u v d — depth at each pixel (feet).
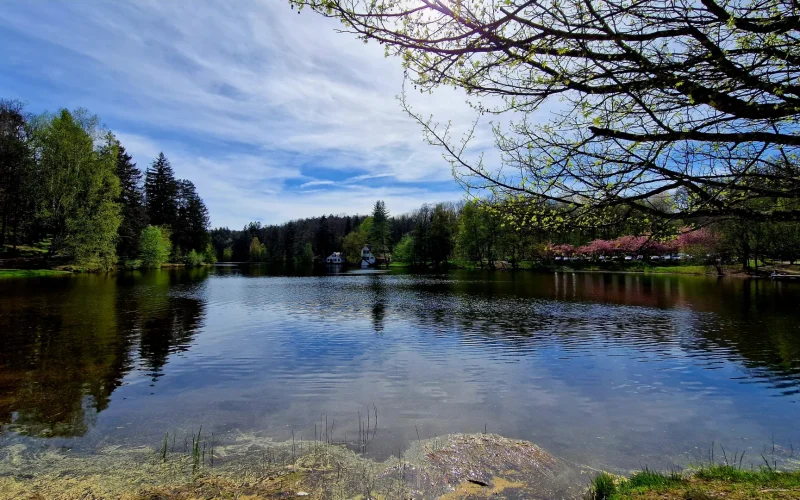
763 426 22.43
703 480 15.39
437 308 67.46
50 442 20.06
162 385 28.66
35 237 140.15
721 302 71.77
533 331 48.19
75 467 17.67
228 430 21.49
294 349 39.19
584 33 9.71
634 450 19.56
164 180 226.58
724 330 48.14
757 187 10.84
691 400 26.21
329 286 112.98
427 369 32.78
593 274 162.91
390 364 34.14
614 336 45.27
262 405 25.05
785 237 112.78
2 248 131.34
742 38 10.11
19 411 23.93
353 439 20.44
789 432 21.66
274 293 91.86
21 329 46.21
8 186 126.62
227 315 59.47
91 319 53.16
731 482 14.96
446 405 25.18
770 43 9.35
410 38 10.12
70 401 25.57
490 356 36.81
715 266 144.36
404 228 397.60
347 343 41.78
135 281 111.24
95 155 121.19
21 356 35.53
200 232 256.52
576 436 21.01
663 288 98.84
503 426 22.13
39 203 117.91
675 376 31.07
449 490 15.90
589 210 12.12
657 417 23.52
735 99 9.65
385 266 290.97
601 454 19.11
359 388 28.25
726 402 25.88
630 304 71.20
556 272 180.86
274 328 49.75
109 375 30.73
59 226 118.73
